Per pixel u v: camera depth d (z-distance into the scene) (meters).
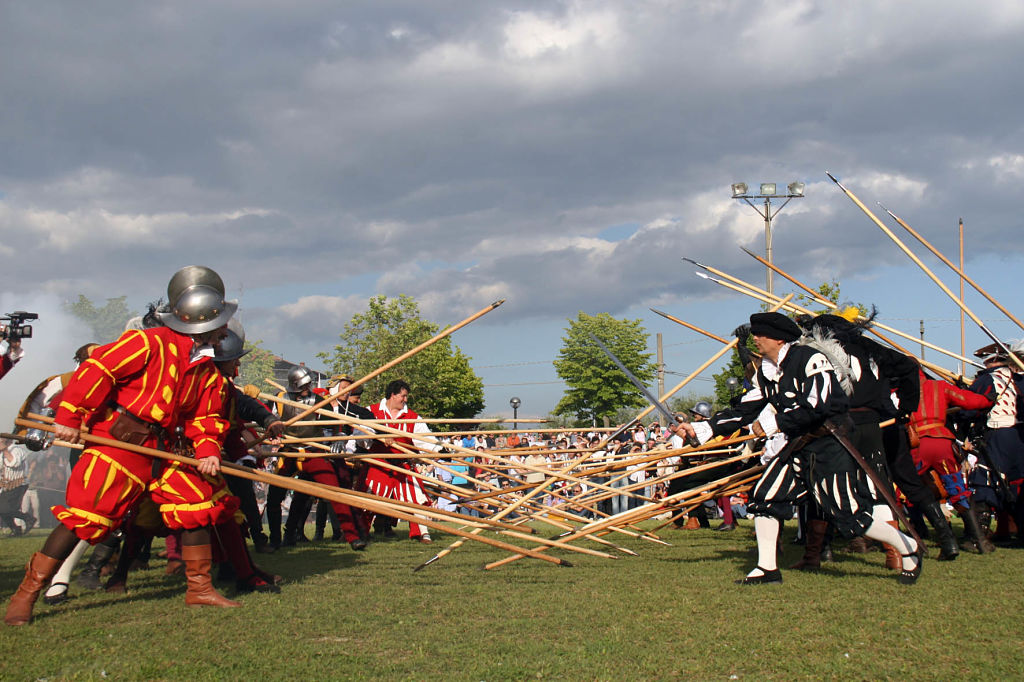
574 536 6.79
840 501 5.31
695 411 9.69
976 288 7.88
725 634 4.02
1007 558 6.59
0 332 5.92
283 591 5.30
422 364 33.34
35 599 4.34
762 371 5.70
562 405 39.12
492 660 3.61
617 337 38.22
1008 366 7.67
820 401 5.26
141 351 4.47
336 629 4.21
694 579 5.70
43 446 4.70
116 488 4.45
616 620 4.37
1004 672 3.34
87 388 4.33
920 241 8.03
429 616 4.52
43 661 3.53
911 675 3.32
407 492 8.71
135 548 5.36
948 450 7.19
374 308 33.72
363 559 7.15
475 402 39.81
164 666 3.48
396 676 3.38
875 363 6.18
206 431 4.69
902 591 5.07
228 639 3.98
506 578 5.88
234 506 4.98
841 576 5.75
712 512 11.62
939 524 6.54
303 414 6.18
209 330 4.87
